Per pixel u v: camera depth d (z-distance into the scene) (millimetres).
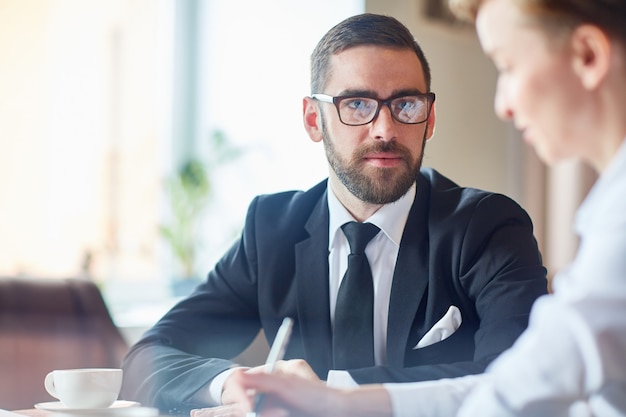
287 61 4043
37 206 3445
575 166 4758
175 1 3963
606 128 774
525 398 764
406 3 4285
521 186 4926
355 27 1520
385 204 1555
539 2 771
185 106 3992
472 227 1540
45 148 3480
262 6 4051
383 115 1488
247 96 4047
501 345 1397
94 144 3650
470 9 843
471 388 966
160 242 3826
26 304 2182
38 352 2152
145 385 1456
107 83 3703
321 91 1561
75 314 2242
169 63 3963
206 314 1700
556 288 780
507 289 1470
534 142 824
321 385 976
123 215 3730
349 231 1565
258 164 3996
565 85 780
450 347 1489
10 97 3375
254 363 2236
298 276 1614
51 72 3508
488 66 4828
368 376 1292
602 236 744
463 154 4672
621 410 736
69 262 3529
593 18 754
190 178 3742
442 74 4523
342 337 1537
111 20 3725
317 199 1709
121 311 3410
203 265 3781
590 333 714
